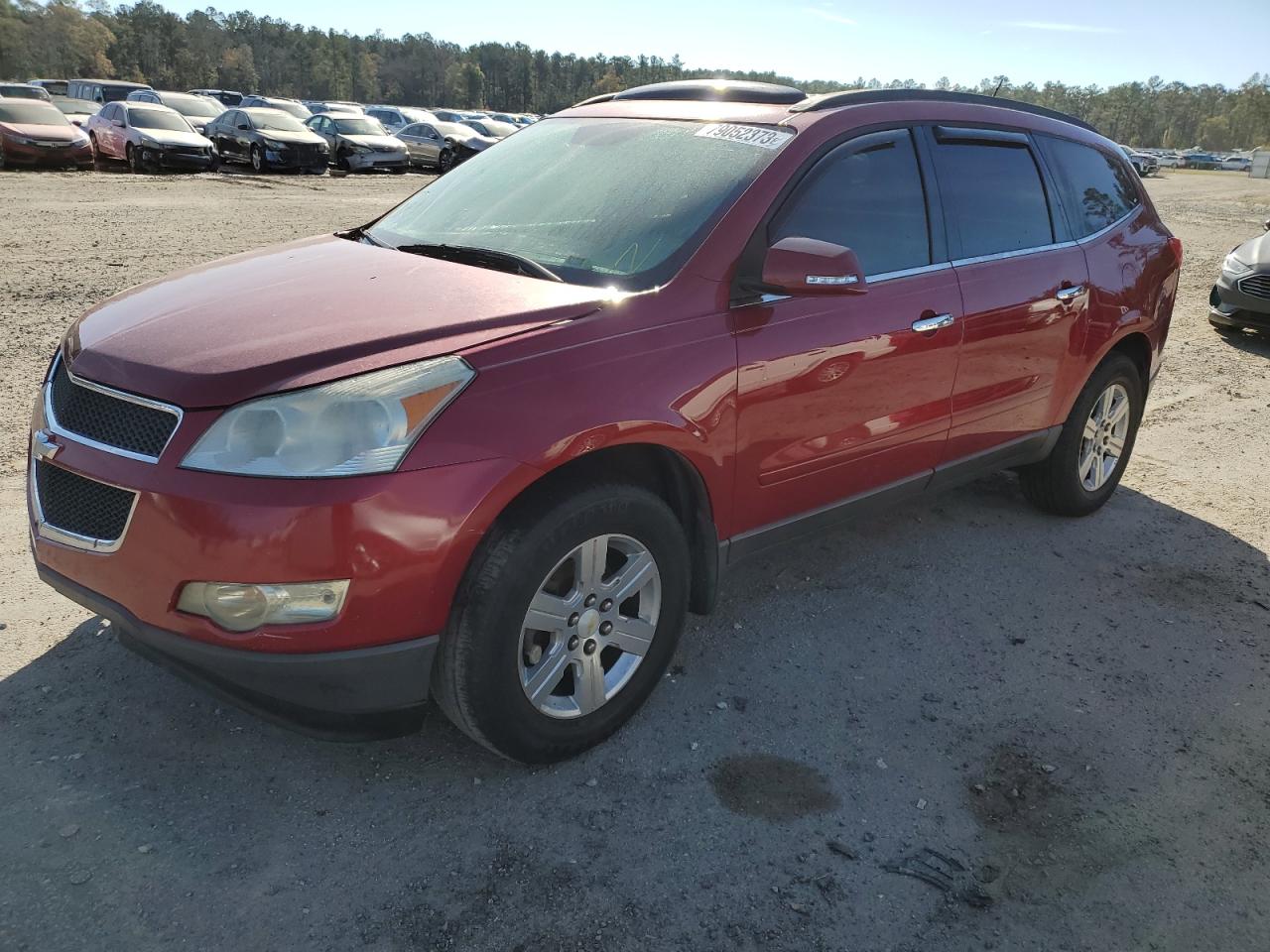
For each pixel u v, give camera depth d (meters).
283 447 2.20
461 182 3.74
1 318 7.16
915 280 3.47
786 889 2.35
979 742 2.98
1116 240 4.50
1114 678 3.38
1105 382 4.54
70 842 2.35
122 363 2.43
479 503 2.30
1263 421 6.67
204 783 2.59
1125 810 2.70
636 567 2.75
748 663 3.34
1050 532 4.64
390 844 2.42
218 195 16.41
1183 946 2.25
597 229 3.09
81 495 2.42
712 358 2.80
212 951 2.08
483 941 2.15
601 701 2.78
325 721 2.42
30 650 3.11
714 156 3.22
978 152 3.87
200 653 2.25
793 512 3.29
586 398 2.50
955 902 2.34
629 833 2.51
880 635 3.59
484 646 2.42
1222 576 4.24
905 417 3.52
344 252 3.25
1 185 15.61
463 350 2.39
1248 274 8.88
